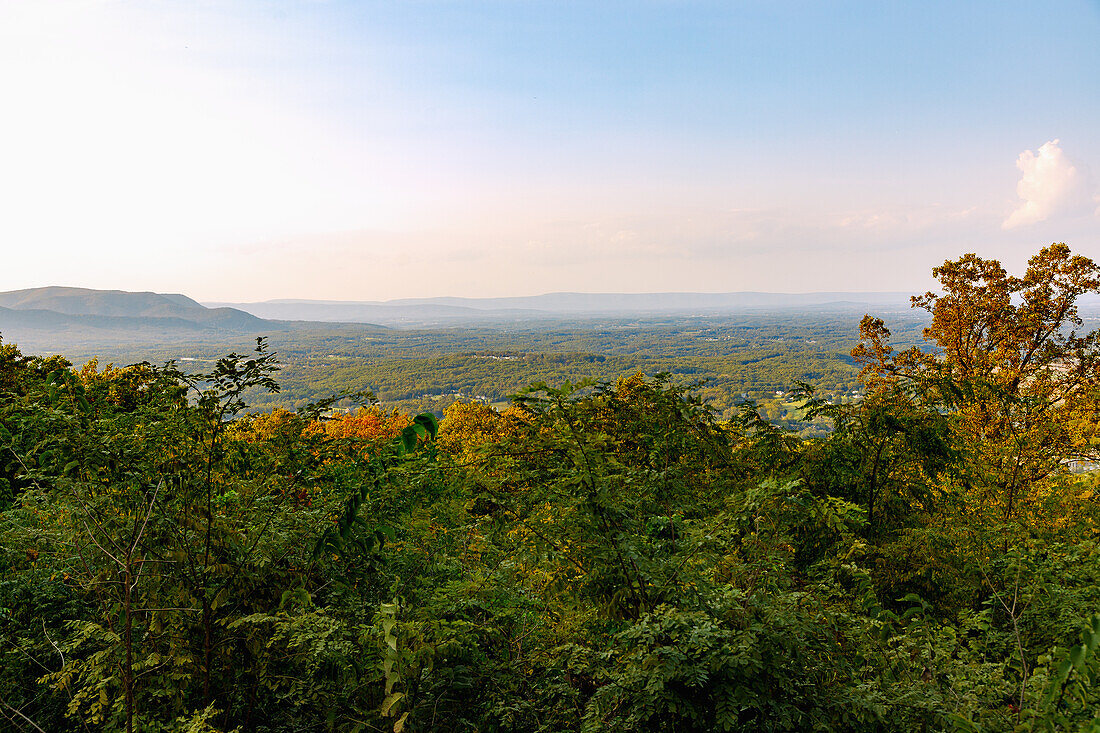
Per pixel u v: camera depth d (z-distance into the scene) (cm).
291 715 297
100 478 288
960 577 496
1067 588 342
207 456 321
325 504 367
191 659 281
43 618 302
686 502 421
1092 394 1064
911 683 280
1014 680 297
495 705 291
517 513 366
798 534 522
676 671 243
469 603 322
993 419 789
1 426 294
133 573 279
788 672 258
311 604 306
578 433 341
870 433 624
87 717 284
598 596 328
